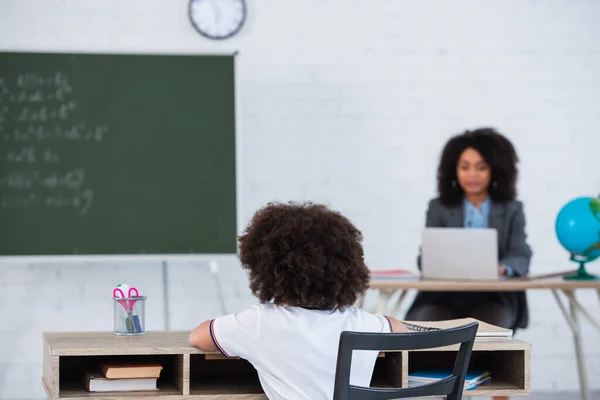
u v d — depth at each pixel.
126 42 4.33
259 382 2.15
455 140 3.80
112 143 4.15
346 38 4.46
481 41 4.53
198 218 4.20
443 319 3.59
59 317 4.28
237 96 4.22
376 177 4.47
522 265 3.57
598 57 4.58
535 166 4.55
